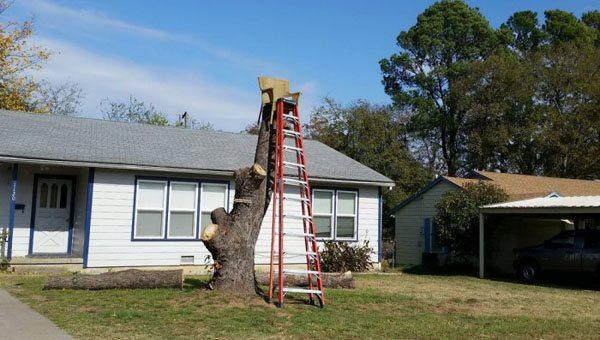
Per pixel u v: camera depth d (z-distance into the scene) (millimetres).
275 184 11031
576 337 8758
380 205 21016
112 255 16391
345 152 41031
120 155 16828
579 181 30203
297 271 10875
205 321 8914
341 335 8312
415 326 9234
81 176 17281
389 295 13180
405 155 40812
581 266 16688
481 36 47625
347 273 14484
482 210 19625
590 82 39531
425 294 13883
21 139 16312
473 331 8977
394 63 50188
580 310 11859
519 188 26281
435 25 47688
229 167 18062
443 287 15859
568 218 21516
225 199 18219
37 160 15195
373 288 14805
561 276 17703
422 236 26406
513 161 41594
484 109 41531
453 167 46531
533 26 51250
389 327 9055
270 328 8562
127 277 12094
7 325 8320
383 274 19688
